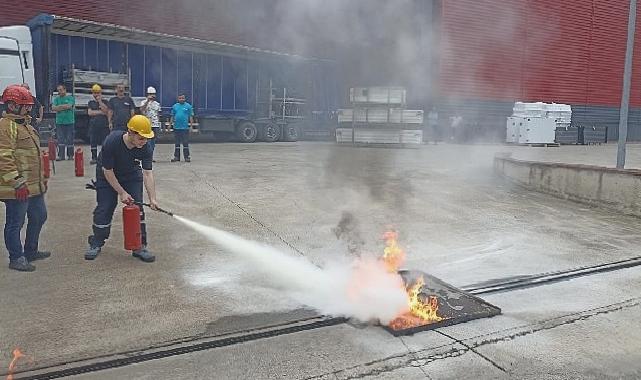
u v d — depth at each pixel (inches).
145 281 131.9
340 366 93.4
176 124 357.7
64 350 95.1
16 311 111.2
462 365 95.3
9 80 430.6
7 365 89.1
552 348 103.7
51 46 450.0
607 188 258.2
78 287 126.0
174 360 94.0
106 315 110.7
